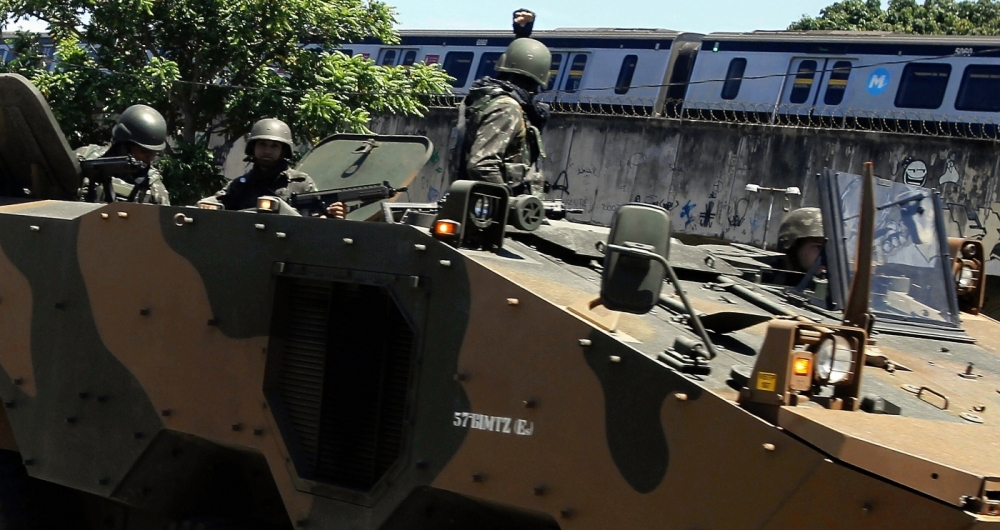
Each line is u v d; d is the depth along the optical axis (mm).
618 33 25078
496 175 6195
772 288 6414
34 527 6438
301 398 5305
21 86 6949
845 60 22297
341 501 5086
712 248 7273
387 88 15805
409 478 4859
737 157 22891
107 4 14969
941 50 21266
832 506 3906
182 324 5578
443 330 4785
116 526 6488
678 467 4207
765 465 4023
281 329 5336
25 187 7648
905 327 6188
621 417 4336
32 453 6113
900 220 6574
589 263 5617
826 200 6340
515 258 5195
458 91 25891
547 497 4500
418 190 24188
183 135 15289
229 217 5453
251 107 14922
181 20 15109
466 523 5062
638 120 24062
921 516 3766
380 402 5105
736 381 4297
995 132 20594
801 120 22703
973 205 20453
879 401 4324
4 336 6219
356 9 15992
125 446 5762
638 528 4293
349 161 7785
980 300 7148
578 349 4438
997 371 5691
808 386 4105
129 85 14531
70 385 5965
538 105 6602
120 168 7543
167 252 5645
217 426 5453
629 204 4223
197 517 5934
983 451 3990
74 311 5961
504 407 4609
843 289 6113
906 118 21516
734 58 23516
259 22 15328
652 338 4609
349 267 5059
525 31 6809
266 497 5934
